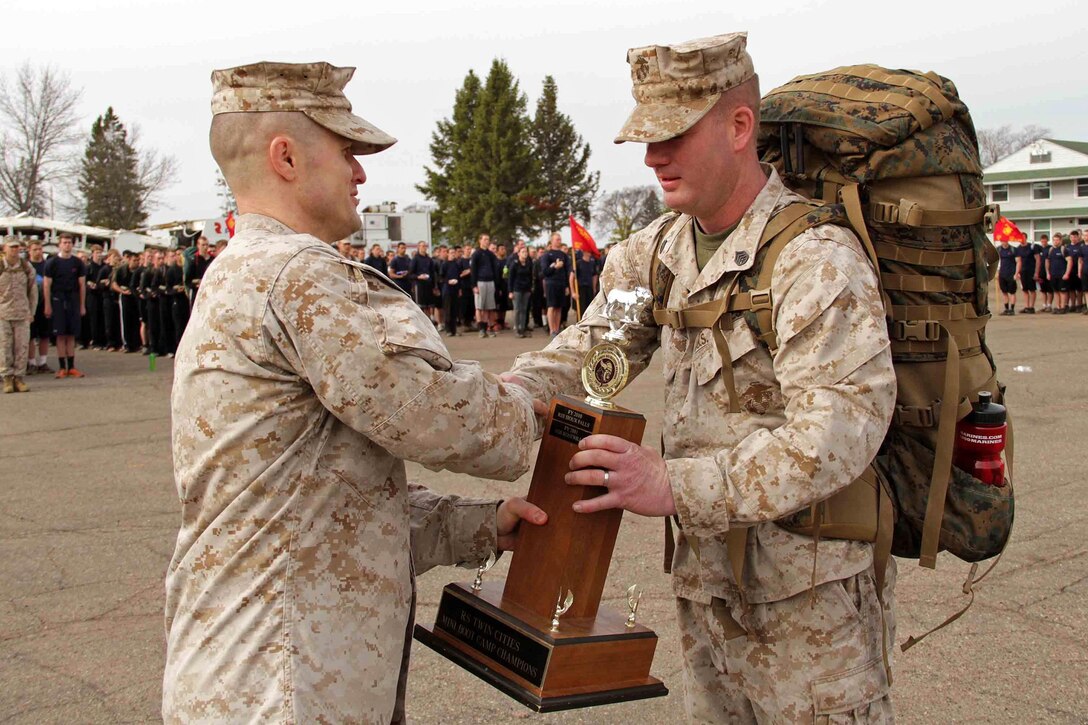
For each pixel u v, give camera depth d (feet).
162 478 23.16
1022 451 22.97
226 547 5.82
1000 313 77.30
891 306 6.84
